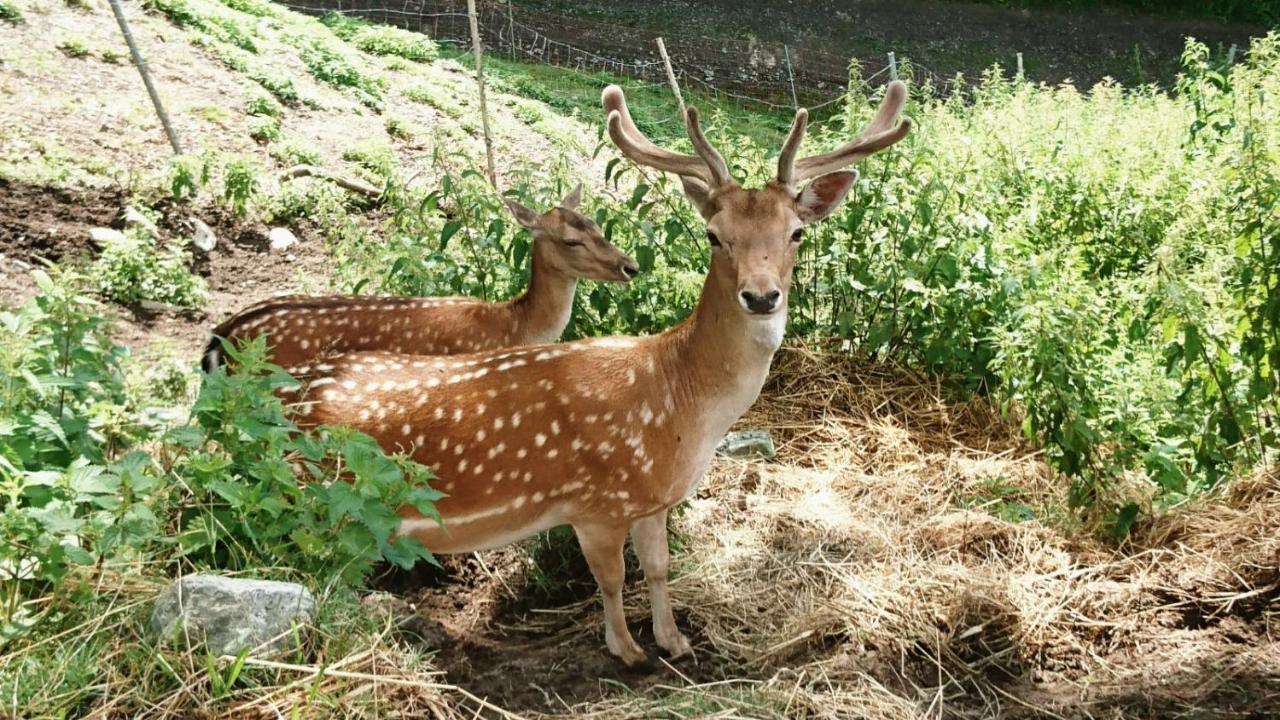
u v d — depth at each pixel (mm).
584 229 6125
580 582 4953
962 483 5824
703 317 4113
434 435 4094
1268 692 4203
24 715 3254
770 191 3986
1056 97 12938
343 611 3832
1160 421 5758
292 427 3947
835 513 5438
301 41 12703
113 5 9227
